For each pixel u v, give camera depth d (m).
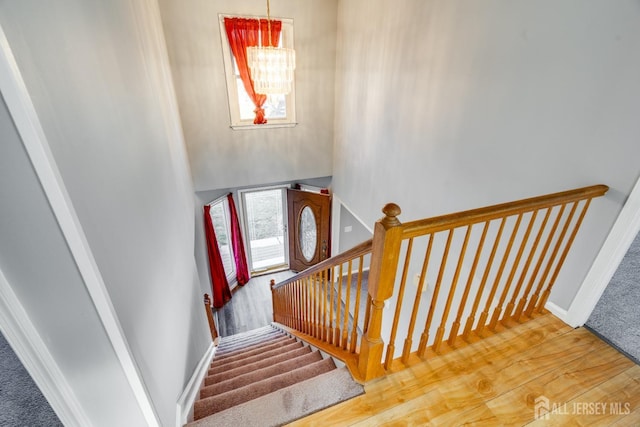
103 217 1.16
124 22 1.78
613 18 1.38
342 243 5.95
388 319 4.01
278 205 6.48
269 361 2.78
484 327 1.95
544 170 1.82
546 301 2.06
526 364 1.69
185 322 2.43
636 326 1.96
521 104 1.88
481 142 2.22
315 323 2.81
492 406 1.48
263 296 5.87
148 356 1.46
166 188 2.43
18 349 0.92
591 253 1.73
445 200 2.68
